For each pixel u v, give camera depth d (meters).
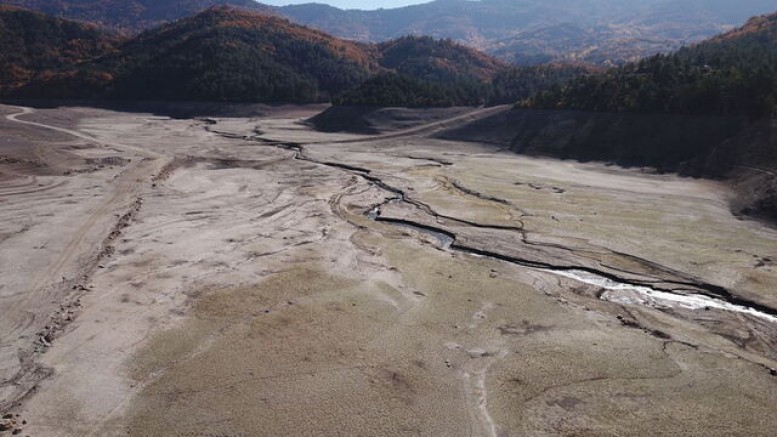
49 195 59.66
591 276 42.41
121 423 24.66
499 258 45.88
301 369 28.89
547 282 40.72
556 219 55.41
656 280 41.09
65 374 28.08
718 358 30.38
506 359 30.22
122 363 29.12
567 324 34.19
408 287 39.03
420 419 25.39
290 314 34.66
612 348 31.33
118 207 56.25
